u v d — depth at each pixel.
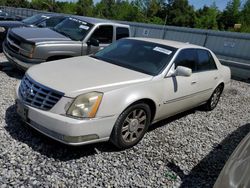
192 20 77.25
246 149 2.70
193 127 5.41
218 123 5.88
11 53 6.79
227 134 5.38
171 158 4.11
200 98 5.70
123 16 81.94
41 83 3.69
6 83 6.30
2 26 9.48
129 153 4.03
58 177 3.29
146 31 19.12
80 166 3.56
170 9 79.62
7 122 4.34
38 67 4.29
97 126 3.56
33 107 3.63
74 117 3.44
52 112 3.50
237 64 11.80
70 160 3.64
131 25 19.98
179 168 3.90
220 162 4.23
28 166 3.40
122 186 3.33
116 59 4.84
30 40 6.42
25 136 4.01
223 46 14.99
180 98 4.88
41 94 3.64
